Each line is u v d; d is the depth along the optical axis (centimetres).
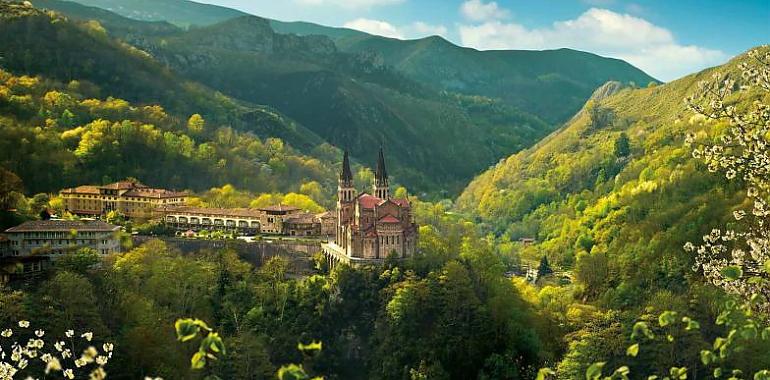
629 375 15238
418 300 17712
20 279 18562
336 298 19188
